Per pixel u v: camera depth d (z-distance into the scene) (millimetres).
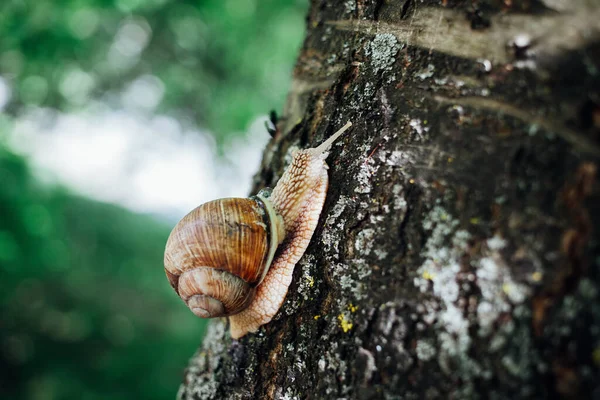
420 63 150
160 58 939
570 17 130
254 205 179
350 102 167
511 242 127
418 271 136
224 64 925
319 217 164
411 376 132
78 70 844
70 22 715
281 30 850
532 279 124
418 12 154
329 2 187
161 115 1045
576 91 127
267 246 173
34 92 828
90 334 670
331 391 144
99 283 802
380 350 137
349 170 159
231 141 986
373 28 167
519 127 132
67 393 581
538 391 120
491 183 132
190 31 891
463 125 139
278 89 913
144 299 832
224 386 176
